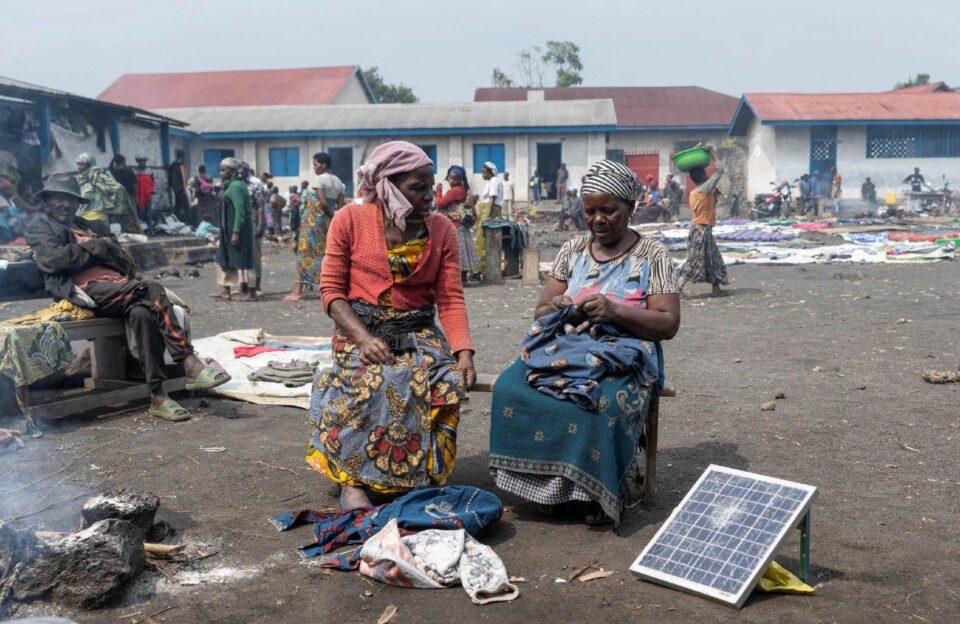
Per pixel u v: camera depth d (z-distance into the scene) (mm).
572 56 60125
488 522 3727
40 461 4863
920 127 33281
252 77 45094
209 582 3344
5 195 15750
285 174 32812
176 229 22594
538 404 3834
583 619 3023
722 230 24406
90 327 5715
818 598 3146
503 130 31844
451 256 4340
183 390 6477
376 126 31906
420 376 3969
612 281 4145
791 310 10391
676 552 3330
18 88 18031
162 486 4457
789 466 4645
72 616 3070
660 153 40312
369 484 3951
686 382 6637
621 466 3838
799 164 33781
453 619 3035
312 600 3197
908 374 6715
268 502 4234
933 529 3764
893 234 22047
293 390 6348
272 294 13016
